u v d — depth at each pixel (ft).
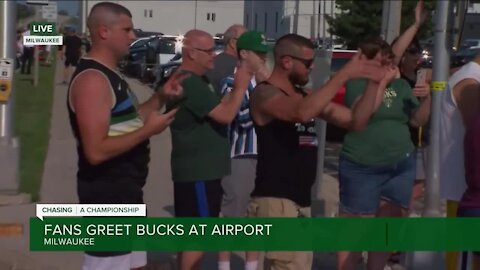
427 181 22.16
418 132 24.52
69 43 94.53
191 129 18.30
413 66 23.22
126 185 14.93
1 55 31.96
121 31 14.48
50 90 88.99
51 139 51.83
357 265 23.70
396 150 20.84
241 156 21.86
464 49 53.83
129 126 14.70
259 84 17.40
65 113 67.72
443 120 18.40
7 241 25.59
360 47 17.38
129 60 74.79
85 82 14.16
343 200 21.26
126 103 14.62
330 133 55.88
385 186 21.44
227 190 21.97
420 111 21.90
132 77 74.23
